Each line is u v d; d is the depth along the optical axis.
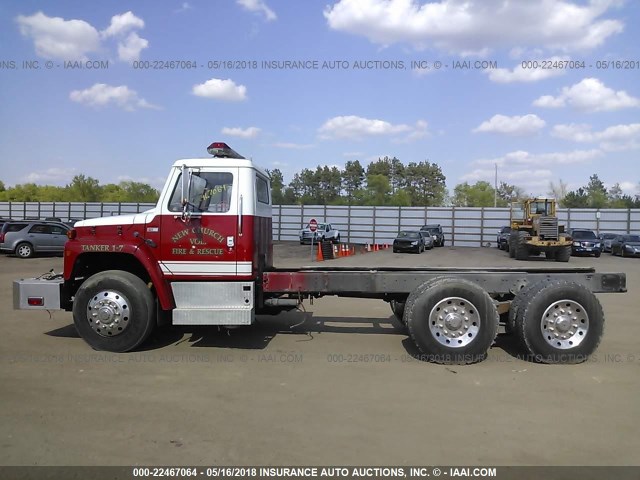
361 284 7.21
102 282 6.81
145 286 6.91
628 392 5.52
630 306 11.41
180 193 6.96
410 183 89.75
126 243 6.86
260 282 7.32
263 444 4.14
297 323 9.16
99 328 6.82
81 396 5.20
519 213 34.28
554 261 28.30
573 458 3.96
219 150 7.05
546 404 5.13
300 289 7.28
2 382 5.60
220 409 4.89
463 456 3.97
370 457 3.94
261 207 7.52
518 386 5.71
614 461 3.91
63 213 52.09
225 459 3.88
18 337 7.68
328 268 7.75
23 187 81.75
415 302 6.59
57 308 7.16
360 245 48.31
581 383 5.83
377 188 80.25
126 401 5.07
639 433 4.43
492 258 30.62
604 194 82.88
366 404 5.08
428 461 3.88
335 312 10.37
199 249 6.91
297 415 4.77
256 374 6.02
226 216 6.91
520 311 6.72
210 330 8.41
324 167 89.31
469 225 48.66
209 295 6.93
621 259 31.42
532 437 4.34
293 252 33.72
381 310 10.64
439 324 6.57
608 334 8.45
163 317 7.21
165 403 5.03
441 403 5.13
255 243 7.11
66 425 4.47
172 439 4.21
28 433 4.30
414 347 7.42
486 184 90.50
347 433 4.38
